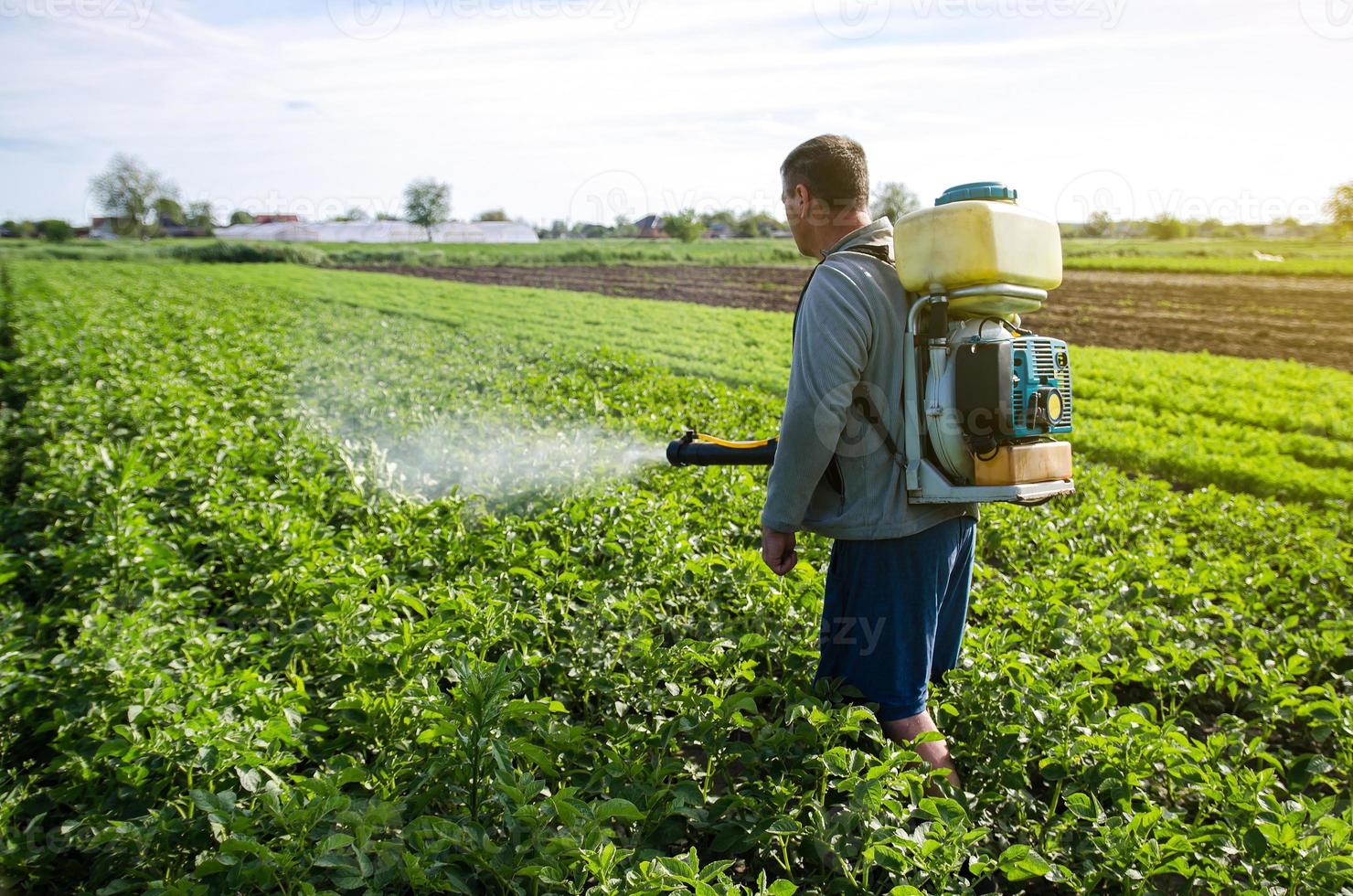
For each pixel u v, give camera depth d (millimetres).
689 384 12414
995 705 3393
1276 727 4156
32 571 4883
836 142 3016
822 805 2762
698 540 5297
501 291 29453
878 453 2914
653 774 2746
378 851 2297
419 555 4715
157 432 7262
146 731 3039
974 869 2525
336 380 11258
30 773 3350
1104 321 18734
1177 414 12891
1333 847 2537
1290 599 5562
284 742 3006
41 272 33156
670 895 2350
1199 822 3078
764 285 28344
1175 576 5102
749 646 3418
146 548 4566
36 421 8289
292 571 4406
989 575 5035
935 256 2705
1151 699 4355
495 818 2660
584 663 3662
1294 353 15703
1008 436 2766
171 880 2547
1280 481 9664
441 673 3547
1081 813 2699
